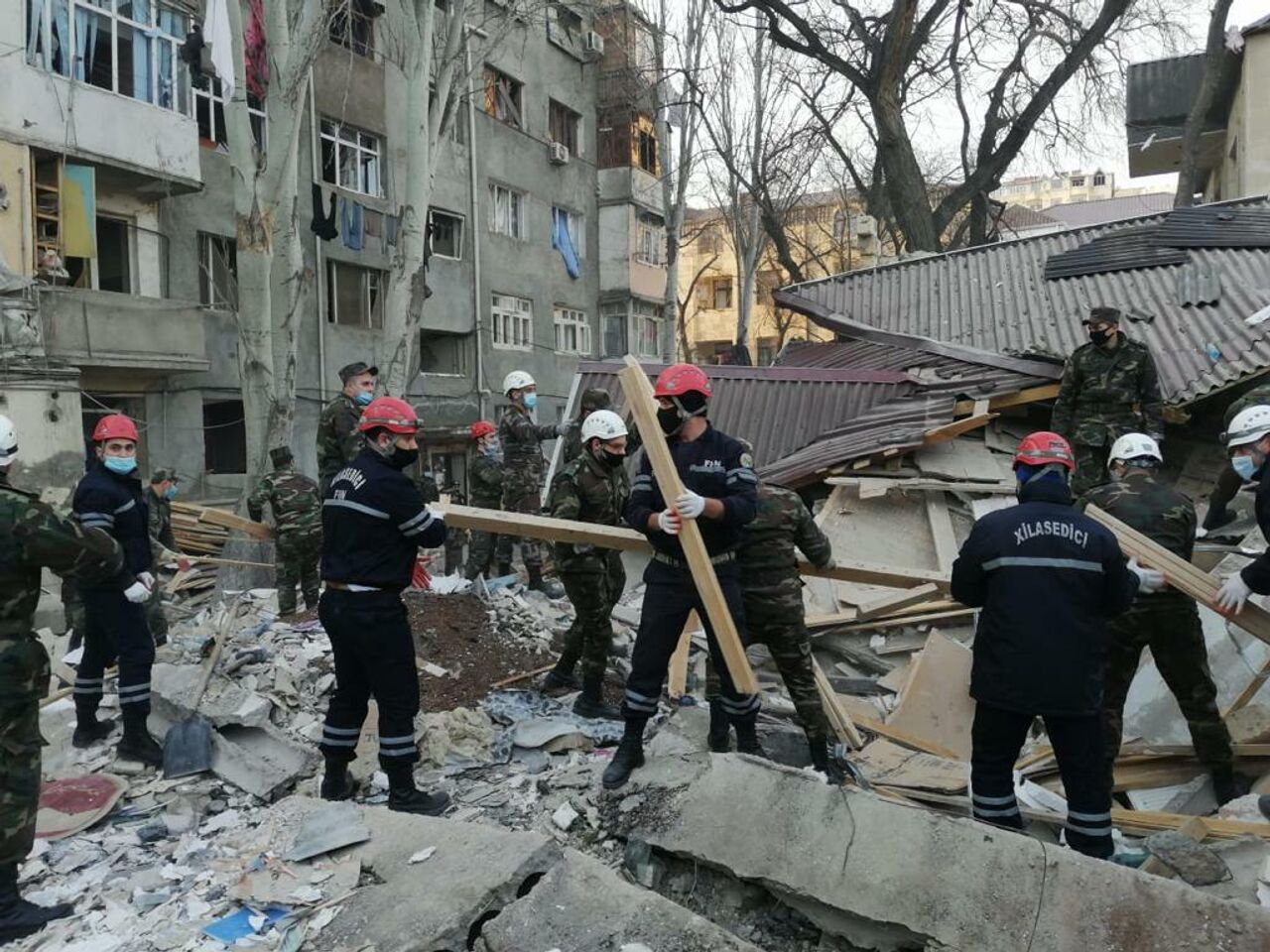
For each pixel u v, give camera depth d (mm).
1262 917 2818
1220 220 12250
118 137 14664
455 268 24047
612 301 30594
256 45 15977
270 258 12438
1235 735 5293
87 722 5402
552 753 5180
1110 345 7105
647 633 4410
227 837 4168
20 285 12750
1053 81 20641
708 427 4379
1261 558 4215
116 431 5016
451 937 3176
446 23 16391
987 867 3201
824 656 7664
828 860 3482
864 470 8922
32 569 3566
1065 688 3613
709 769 4180
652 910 3186
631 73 27922
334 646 4293
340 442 7527
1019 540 3748
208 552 11742
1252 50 17734
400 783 4297
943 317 12297
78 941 3396
